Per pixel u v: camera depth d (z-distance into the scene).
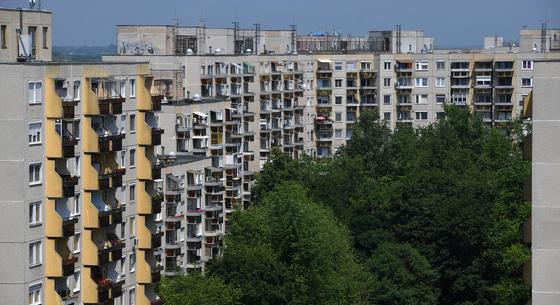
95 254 194.75
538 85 153.00
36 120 182.62
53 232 185.50
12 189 179.75
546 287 153.88
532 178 153.88
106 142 197.00
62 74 188.25
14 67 179.25
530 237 164.88
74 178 188.75
